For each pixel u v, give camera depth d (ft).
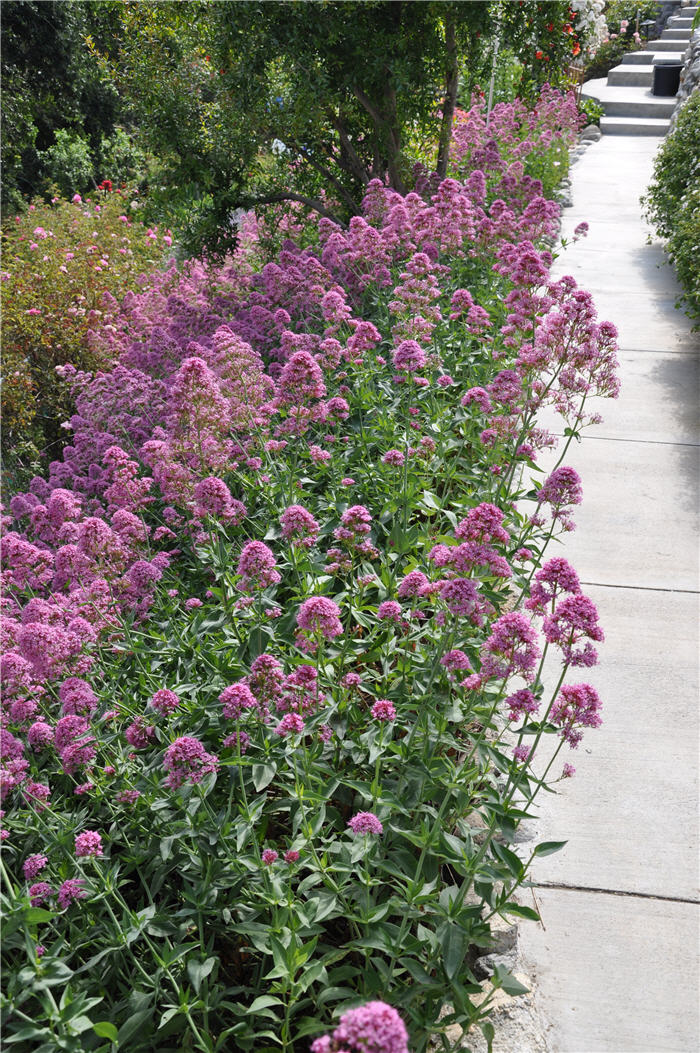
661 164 33.14
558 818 11.37
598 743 12.59
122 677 11.60
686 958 9.66
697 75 50.80
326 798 9.14
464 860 8.38
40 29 49.34
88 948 9.21
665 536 17.17
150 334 22.36
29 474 21.24
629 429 21.07
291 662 10.76
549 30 32.53
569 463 19.76
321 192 33.96
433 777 9.53
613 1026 8.98
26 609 10.49
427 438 14.78
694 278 24.39
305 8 26.43
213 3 27.58
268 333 22.11
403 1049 4.63
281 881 8.63
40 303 26.48
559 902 10.29
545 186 38.65
